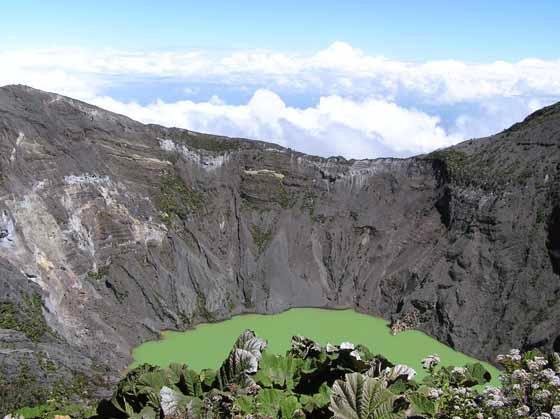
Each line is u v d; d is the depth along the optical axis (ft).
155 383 45.83
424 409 37.86
